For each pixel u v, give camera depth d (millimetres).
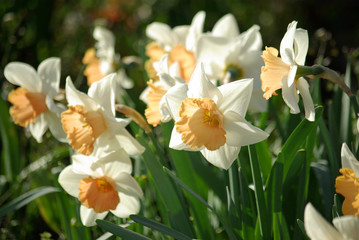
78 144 644
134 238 616
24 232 877
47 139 1024
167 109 634
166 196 667
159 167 665
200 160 748
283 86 589
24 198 766
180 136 613
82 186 663
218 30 885
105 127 651
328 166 717
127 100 860
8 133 936
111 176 669
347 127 721
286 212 695
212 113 585
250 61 780
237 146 595
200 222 705
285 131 771
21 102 766
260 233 649
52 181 921
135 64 1017
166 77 655
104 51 1001
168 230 625
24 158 992
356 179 560
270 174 638
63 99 780
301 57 605
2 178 970
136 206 682
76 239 722
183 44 891
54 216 902
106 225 623
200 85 596
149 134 677
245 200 648
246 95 586
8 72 768
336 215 591
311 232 504
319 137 788
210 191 806
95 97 651
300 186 651
